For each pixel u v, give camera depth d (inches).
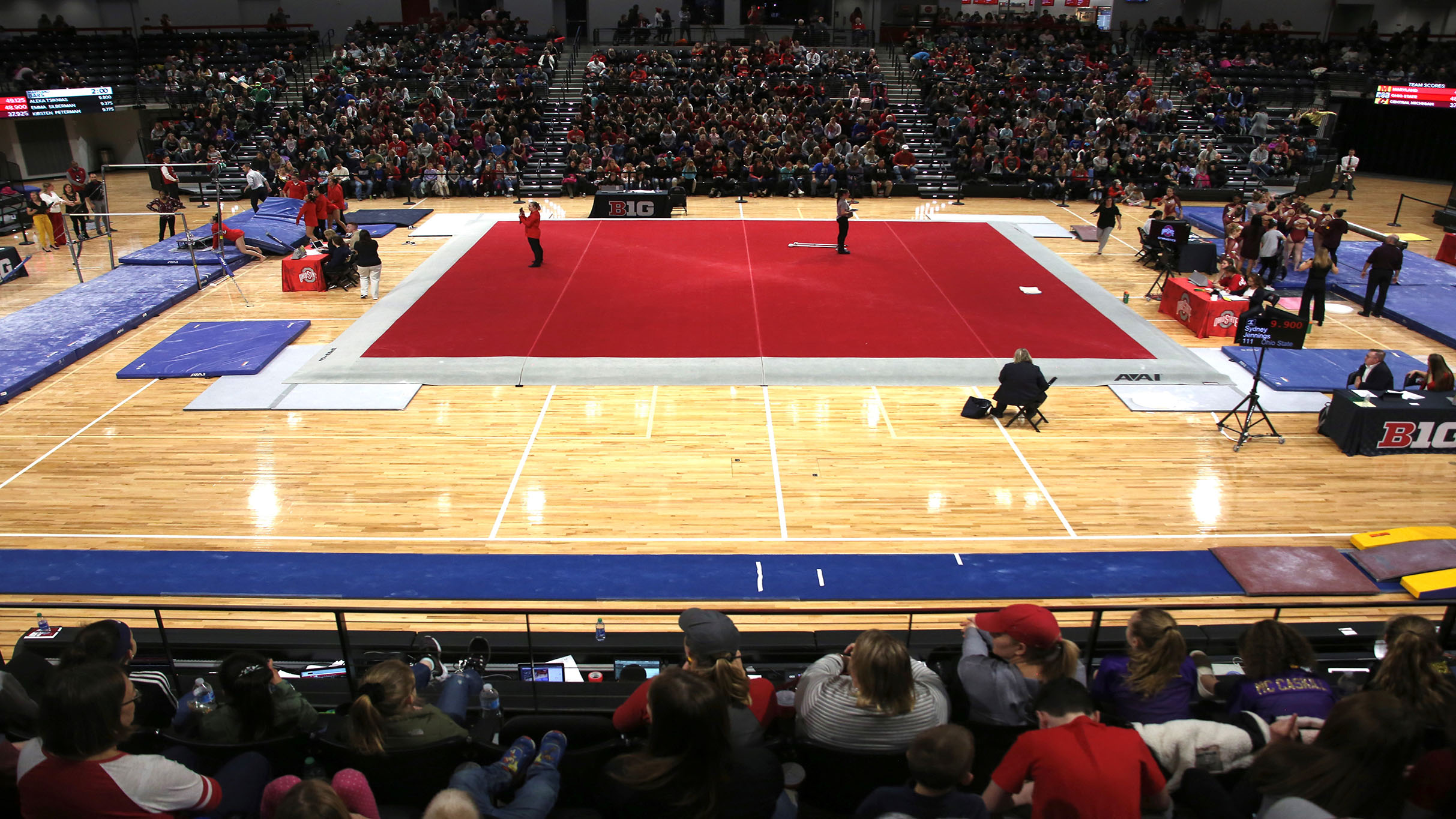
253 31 1513.3
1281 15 1581.0
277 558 353.7
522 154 1170.0
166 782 148.1
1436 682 179.0
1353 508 397.1
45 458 437.4
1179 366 551.2
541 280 738.8
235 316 652.7
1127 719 195.6
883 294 703.7
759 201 1111.0
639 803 155.8
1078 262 821.9
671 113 1253.7
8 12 1429.6
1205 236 942.4
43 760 147.8
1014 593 332.8
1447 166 1304.1
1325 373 539.5
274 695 189.8
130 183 1263.5
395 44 1455.5
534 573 344.5
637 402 507.2
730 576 343.0
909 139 1272.1
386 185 1122.0
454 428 473.4
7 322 617.3
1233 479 422.3
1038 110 1293.1
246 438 461.4
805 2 1628.9
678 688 142.1
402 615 320.8
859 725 174.7
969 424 482.3
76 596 330.0
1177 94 1406.3
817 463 437.1
